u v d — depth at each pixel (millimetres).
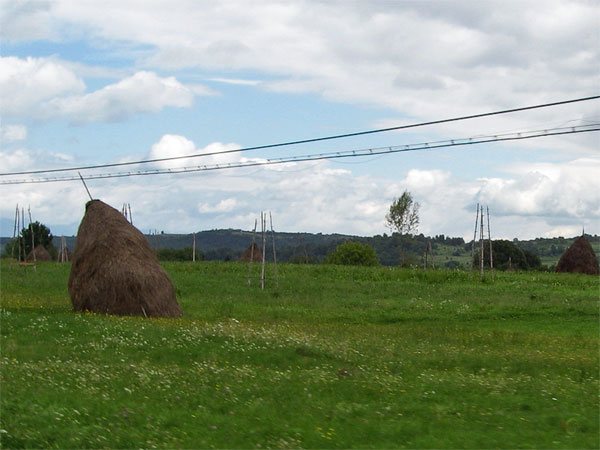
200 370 16734
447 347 21625
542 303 34531
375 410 12719
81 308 28891
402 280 49062
